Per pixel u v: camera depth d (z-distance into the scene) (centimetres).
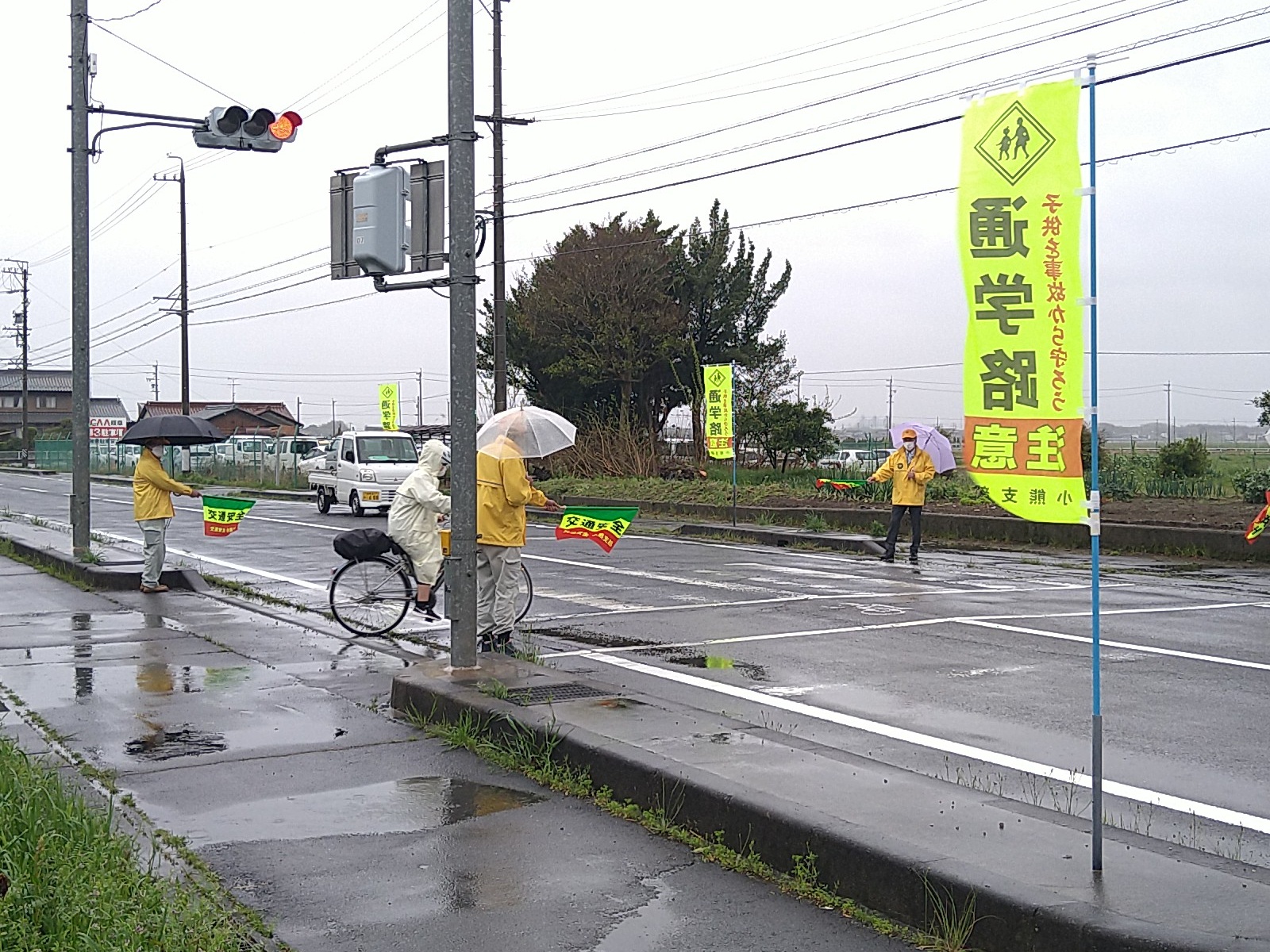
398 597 1251
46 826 533
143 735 812
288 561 2014
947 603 1449
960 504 2680
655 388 4347
